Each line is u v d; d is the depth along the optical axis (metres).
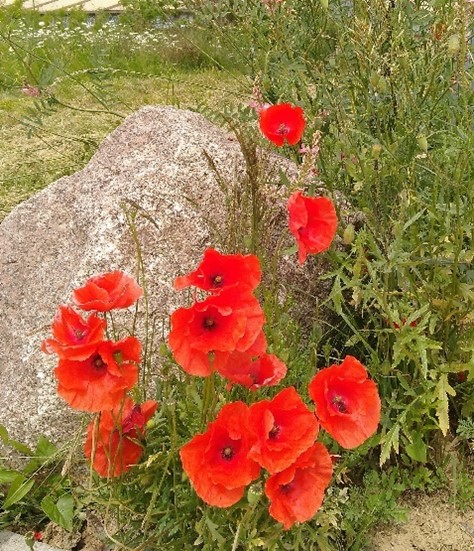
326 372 0.65
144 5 2.68
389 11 1.09
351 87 1.11
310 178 1.05
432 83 1.03
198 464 0.63
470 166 0.99
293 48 1.25
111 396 0.63
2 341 1.08
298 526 0.77
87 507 0.92
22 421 0.96
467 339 0.93
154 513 0.78
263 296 0.88
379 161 1.01
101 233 1.02
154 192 1.03
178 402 0.81
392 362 0.95
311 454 0.64
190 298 0.99
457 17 0.96
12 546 0.90
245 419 0.62
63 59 2.44
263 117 0.93
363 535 0.87
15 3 3.31
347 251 1.06
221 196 1.05
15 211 1.20
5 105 2.27
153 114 1.18
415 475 0.92
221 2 1.40
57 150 1.79
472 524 0.90
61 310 0.63
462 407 0.96
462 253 0.89
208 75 2.35
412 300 0.95
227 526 0.76
